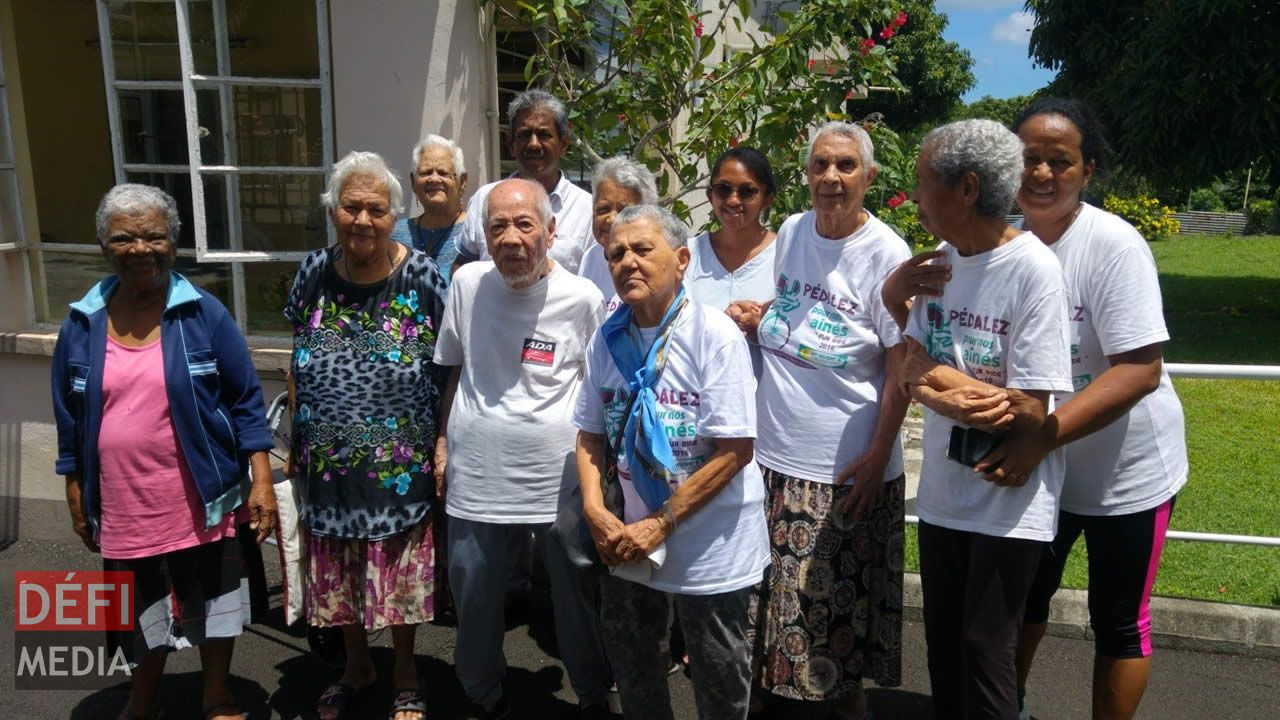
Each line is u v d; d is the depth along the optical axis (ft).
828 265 9.75
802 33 16.46
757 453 10.21
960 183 7.47
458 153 13.29
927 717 10.90
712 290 10.94
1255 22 32.42
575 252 12.96
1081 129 8.23
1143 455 8.68
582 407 9.20
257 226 15.20
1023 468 7.73
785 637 9.89
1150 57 34.40
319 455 10.21
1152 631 12.28
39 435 15.88
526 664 12.05
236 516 10.27
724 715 8.97
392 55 14.56
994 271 7.73
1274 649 11.86
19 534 16.07
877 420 9.69
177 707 11.14
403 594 10.39
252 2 15.08
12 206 16.03
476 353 10.02
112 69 15.23
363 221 9.74
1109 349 8.20
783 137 16.89
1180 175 36.17
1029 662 10.11
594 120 16.78
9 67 15.90
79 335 9.81
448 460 10.26
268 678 11.73
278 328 15.74
